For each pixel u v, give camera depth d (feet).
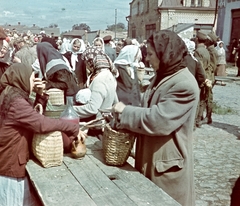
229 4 87.45
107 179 7.47
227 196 12.78
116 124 7.93
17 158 7.89
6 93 7.79
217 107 30.55
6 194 8.02
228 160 16.87
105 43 30.30
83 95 10.70
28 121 7.61
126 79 17.13
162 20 118.32
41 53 12.82
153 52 7.38
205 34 22.11
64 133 8.48
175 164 7.46
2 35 15.29
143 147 7.93
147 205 6.49
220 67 51.78
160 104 7.23
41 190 6.90
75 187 7.08
